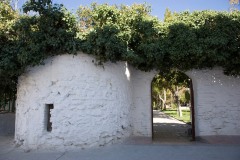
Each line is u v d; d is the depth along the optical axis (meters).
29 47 8.02
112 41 8.27
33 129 8.42
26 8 8.16
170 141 10.07
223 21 9.49
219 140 9.49
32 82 8.64
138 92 10.53
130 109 10.20
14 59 8.20
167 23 9.89
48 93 8.44
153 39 9.75
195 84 10.48
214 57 9.52
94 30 8.41
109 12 9.09
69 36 8.42
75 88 8.46
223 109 10.23
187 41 9.29
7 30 8.34
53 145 8.19
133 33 9.67
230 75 10.34
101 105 8.69
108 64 9.01
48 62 8.57
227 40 9.32
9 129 12.04
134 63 10.10
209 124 10.17
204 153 7.51
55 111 8.32
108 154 7.51
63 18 8.33
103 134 8.61
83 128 8.36
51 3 8.30
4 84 9.75
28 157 7.30
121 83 9.50
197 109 10.29
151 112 10.38
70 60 8.55
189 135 11.78
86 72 8.61
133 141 9.45
